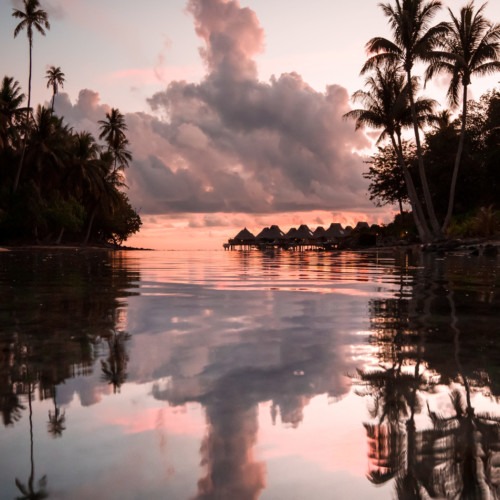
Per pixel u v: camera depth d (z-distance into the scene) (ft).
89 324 11.39
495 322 11.60
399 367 7.37
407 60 92.22
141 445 4.49
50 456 4.25
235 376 6.86
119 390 6.18
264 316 12.75
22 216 143.02
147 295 18.12
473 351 8.47
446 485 3.82
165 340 9.47
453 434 4.79
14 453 4.30
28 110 140.97
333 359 7.91
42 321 11.80
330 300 16.42
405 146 141.59
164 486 3.74
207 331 10.51
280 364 7.57
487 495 3.65
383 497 3.62
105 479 3.84
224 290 20.31
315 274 31.27
